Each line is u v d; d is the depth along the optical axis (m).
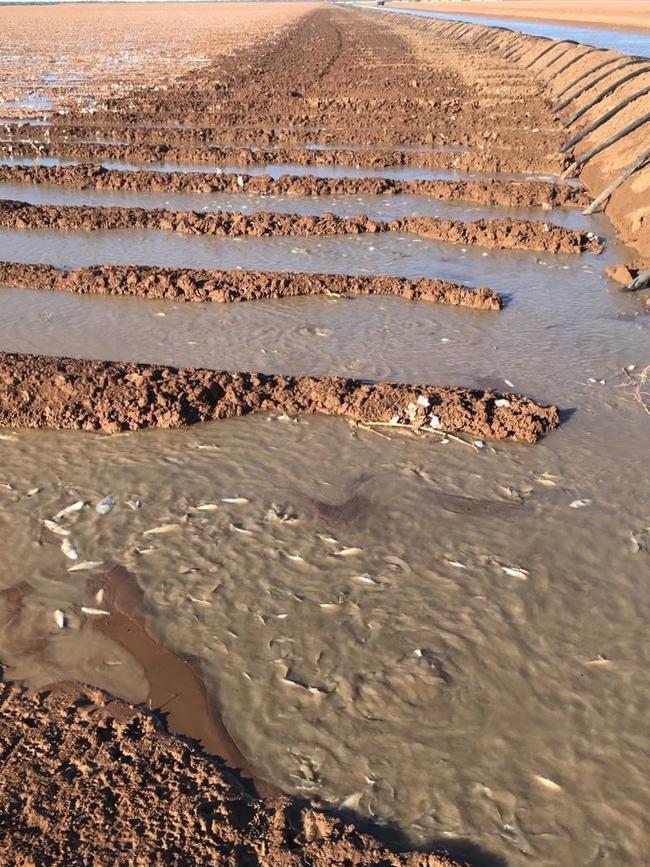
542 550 5.16
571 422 6.60
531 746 3.88
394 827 3.54
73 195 13.73
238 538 5.30
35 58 36.72
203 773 3.74
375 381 7.32
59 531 5.38
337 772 3.78
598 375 7.34
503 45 32.22
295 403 6.87
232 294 9.20
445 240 11.16
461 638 4.49
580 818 3.56
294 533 5.34
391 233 11.51
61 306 9.14
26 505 5.66
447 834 3.51
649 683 4.21
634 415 6.67
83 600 4.81
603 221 11.91
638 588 4.84
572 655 4.38
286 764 3.83
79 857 3.36
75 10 102.94
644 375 7.24
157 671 4.33
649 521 5.40
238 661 4.38
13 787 3.66
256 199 13.35
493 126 18.31
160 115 20.45
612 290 9.32
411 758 3.83
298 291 9.34
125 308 9.06
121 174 14.21
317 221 11.53
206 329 8.48
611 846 3.45
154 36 50.44
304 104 21.36
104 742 3.90
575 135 15.41
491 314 8.75
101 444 6.41
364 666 4.32
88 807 3.57
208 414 6.74
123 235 11.58
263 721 4.04
